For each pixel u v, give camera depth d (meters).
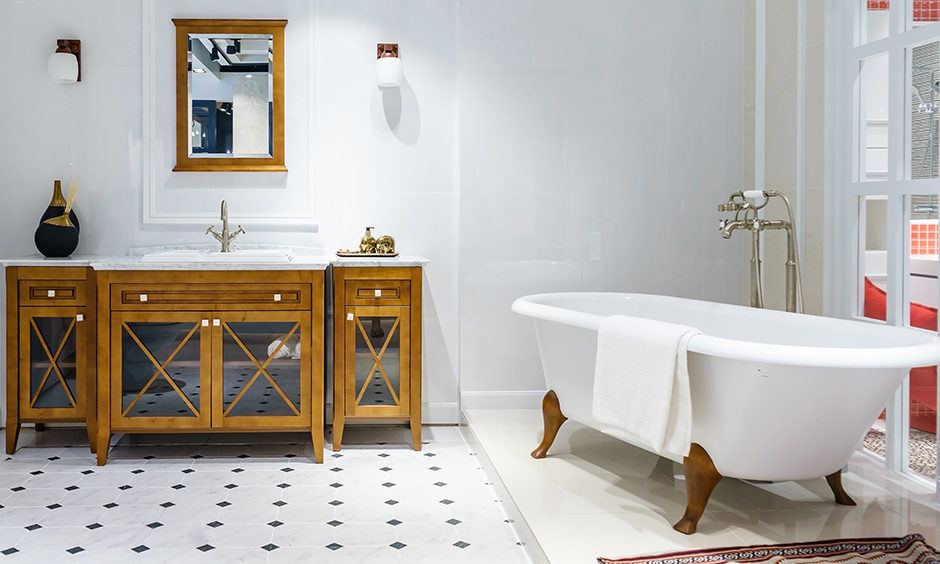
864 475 2.97
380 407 3.52
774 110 3.75
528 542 2.43
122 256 3.79
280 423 3.37
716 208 4.06
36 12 3.76
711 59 4.03
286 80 3.86
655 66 4.01
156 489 2.99
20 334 3.40
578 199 4.01
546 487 2.80
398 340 3.51
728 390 2.26
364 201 3.93
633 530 2.40
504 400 4.02
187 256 3.53
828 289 3.34
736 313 3.16
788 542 2.29
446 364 4.01
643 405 2.45
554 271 4.01
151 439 3.67
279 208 3.89
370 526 2.64
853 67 3.22
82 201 3.81
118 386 3.29
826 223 3.33
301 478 3.14
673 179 4.04
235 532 2.58
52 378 3.42
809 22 3.46
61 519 2.67
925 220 2.86
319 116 3.89
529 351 4.02
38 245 3.58
